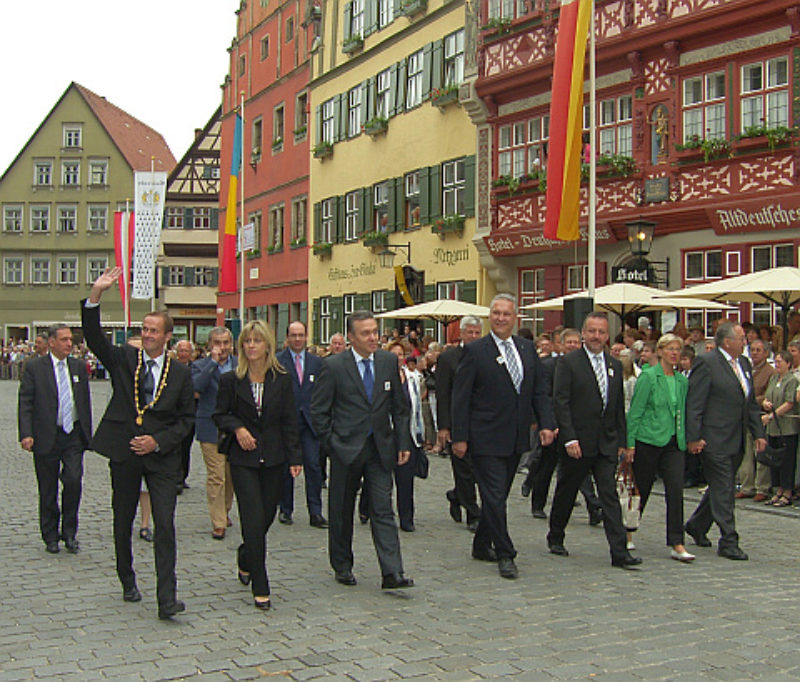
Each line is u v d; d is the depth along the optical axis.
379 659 5.51
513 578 7.62
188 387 6.76
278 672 5.29
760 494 12.02
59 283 69.94
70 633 6.10
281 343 37.75
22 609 6.71
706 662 5.45
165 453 6.61
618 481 8.73
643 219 18.61
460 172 25.09
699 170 17.81
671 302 15.01
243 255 31.20
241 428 6.73
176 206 63.34
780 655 5.59
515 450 7.81
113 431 6.64
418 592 7.16
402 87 28.05
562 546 8.68
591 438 8.12
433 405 17.48
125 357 6.75
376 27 29.98
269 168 39.09
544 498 10.62
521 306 23.06
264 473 6.93
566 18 15.90
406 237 27.81
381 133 29.42
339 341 13.39
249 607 6.73
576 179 15.98
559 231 15.95
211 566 8.13
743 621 6.33
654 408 8.48
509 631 6.08
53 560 8.39
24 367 8.81
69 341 8.85
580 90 15.78
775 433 11.68
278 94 38.41
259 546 6.72
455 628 6.16
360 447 7.25
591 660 5.48
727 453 8.59
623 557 8.08
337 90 32.84
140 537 9.31
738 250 17.55
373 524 7.30
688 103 18.08
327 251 32.91
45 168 70.19
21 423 8.70
